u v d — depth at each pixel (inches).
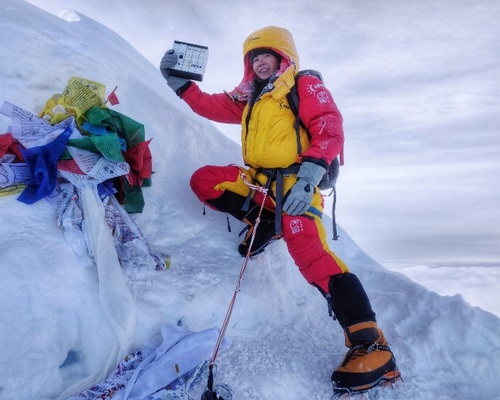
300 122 97.5
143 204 100.0
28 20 117.1
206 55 111.7
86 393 71.4
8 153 88.0
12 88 103.0
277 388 80.4
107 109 97.0
